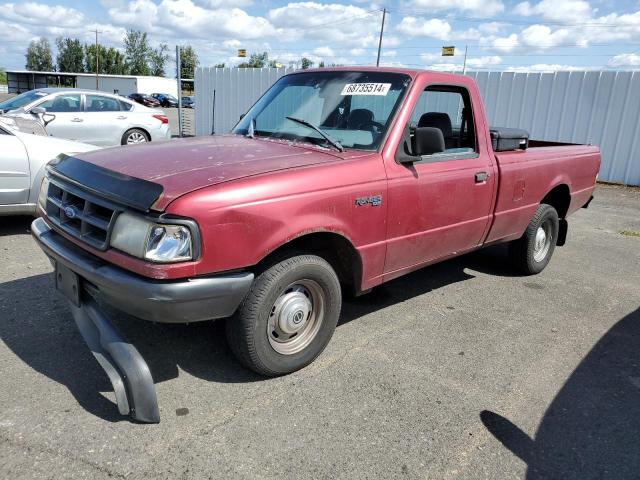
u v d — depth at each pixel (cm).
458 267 587
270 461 254
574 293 520
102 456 249
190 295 264
